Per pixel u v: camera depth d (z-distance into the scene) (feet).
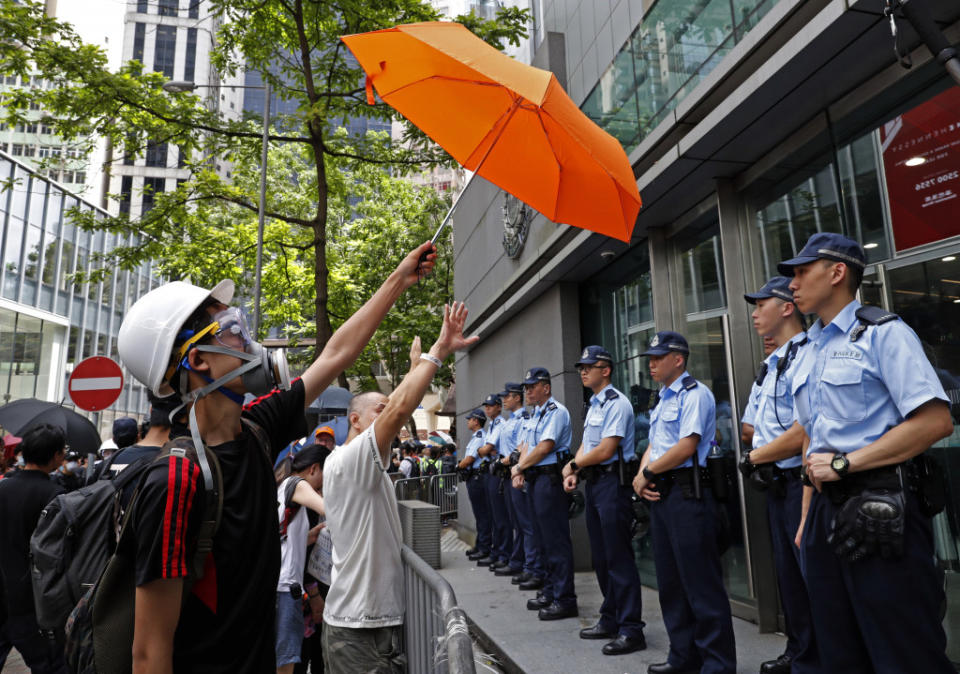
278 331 76.13
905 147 13.16
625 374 26.14
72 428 19.92
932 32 8.75
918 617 7.16
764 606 16.61
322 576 13.20
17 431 19.40
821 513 8.12
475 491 32.99
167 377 5.11
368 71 8.70
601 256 25.96
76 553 10.36
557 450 20.83
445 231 80.48
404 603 10.74
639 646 16.08
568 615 19.77
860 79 13.92
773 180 17.48
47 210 88.99
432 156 38.99
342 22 37.83
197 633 4.50
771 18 13.91
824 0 12.84
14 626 14.26
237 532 4.71
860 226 14.34
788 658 12.98
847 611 7.93
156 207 38.73
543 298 31.35
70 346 93.76
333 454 9.90
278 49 39.22
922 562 7.25
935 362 12.38
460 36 7.71
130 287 109.70
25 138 120.47
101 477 10.99
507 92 8.57
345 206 80.38
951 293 12.12
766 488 12.67
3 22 29.53
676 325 22.30
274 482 5.30
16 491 14.58
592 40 28.84
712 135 16.28
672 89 19.65
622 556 16.44
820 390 8.41
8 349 83.25
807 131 15.75
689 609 13.94
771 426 12.85
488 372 40.81
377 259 79.92
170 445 4.64
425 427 135.54
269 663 4.89
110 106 33.50
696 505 13.26
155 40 187.11
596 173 8.64
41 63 31.24
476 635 19.19
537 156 8.84
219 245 45.09
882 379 7.75
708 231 20.63
